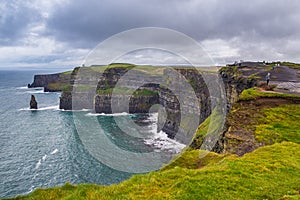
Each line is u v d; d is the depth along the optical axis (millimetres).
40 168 72250
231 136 26328
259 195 13508
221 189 14242
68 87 195125
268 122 27016
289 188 14219
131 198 13969
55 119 153625
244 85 55219
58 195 17719
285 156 19453
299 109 29062
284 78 48469
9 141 102438
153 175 17047
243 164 17969
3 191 59750
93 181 59375
